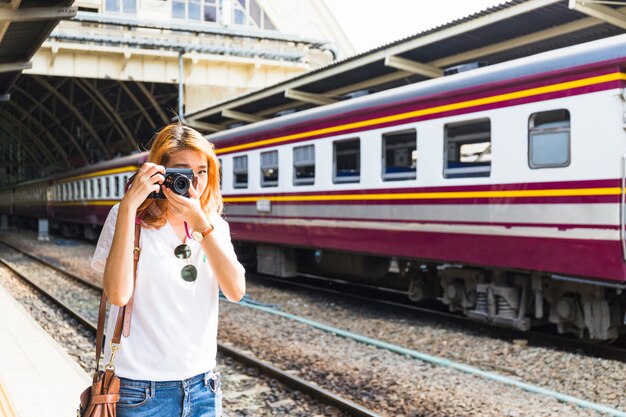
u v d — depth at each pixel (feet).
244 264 47.65
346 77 51.85
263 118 71.20
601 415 16.03
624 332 23.53
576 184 21.48
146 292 6.48
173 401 6.46
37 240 94.17
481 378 19.70
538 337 24.82
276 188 38.17
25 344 21.65
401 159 29.53
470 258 25.64
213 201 6.99
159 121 106.83
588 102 21.09
